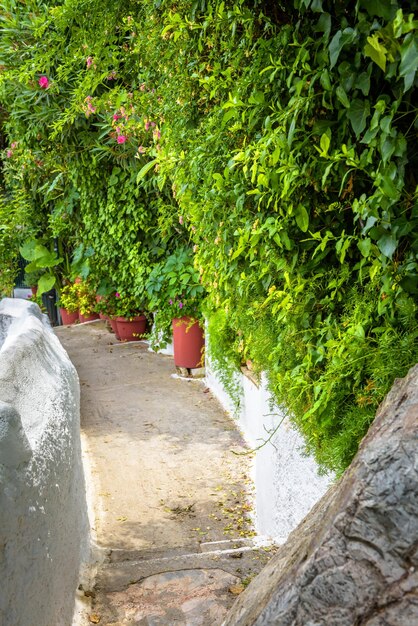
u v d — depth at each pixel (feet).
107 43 21.34
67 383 10.45
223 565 10.58
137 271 28.35
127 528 14.17
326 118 7.91
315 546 4.08
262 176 8.61
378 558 3.78
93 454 18.40
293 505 11.37
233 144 11.37
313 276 9.13
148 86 17.75
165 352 29.78
